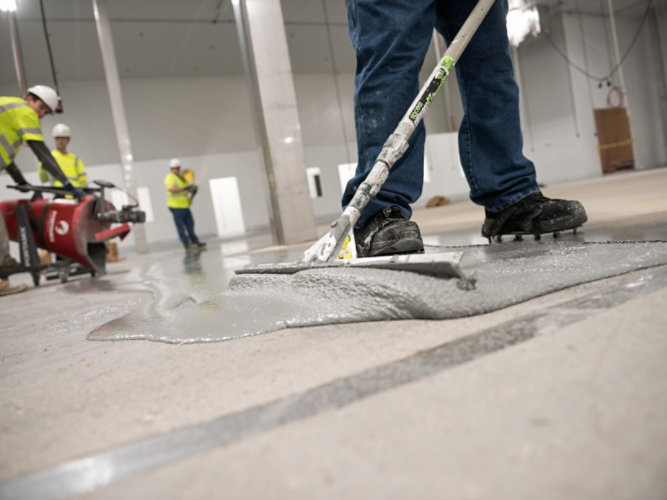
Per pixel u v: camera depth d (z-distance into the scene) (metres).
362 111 1.35
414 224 1.33
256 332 0.88
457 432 0.38
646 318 0.56
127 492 0.37
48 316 1.83
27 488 0.41
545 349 0.52
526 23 12.30
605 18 14.70
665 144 15.82
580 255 1.02
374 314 0.82
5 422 0.61
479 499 0.30
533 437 0.36
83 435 0.52
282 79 4.35
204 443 0.45
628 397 0.39
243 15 4.31
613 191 4.36
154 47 11.65
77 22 9.91
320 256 1.06
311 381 0.58
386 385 0.51
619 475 0.30
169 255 6.64
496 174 1.61
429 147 12.68
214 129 14.15
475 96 1.58
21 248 3.87
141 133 13.47
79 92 12.93
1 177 9.41
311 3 10.65
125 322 1.26
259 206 11.55
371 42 1.32
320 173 11.93
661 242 1.04
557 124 14.65
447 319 0.76
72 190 3.88
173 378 0.70
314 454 0.38
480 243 1.75
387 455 0.36
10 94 12.38
